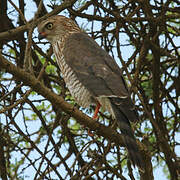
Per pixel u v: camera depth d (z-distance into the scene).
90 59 10.71
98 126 9.39
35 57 13.41
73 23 12.20
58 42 11.80
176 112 12.35
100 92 9.82
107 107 9.84
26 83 8.68
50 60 12.05
